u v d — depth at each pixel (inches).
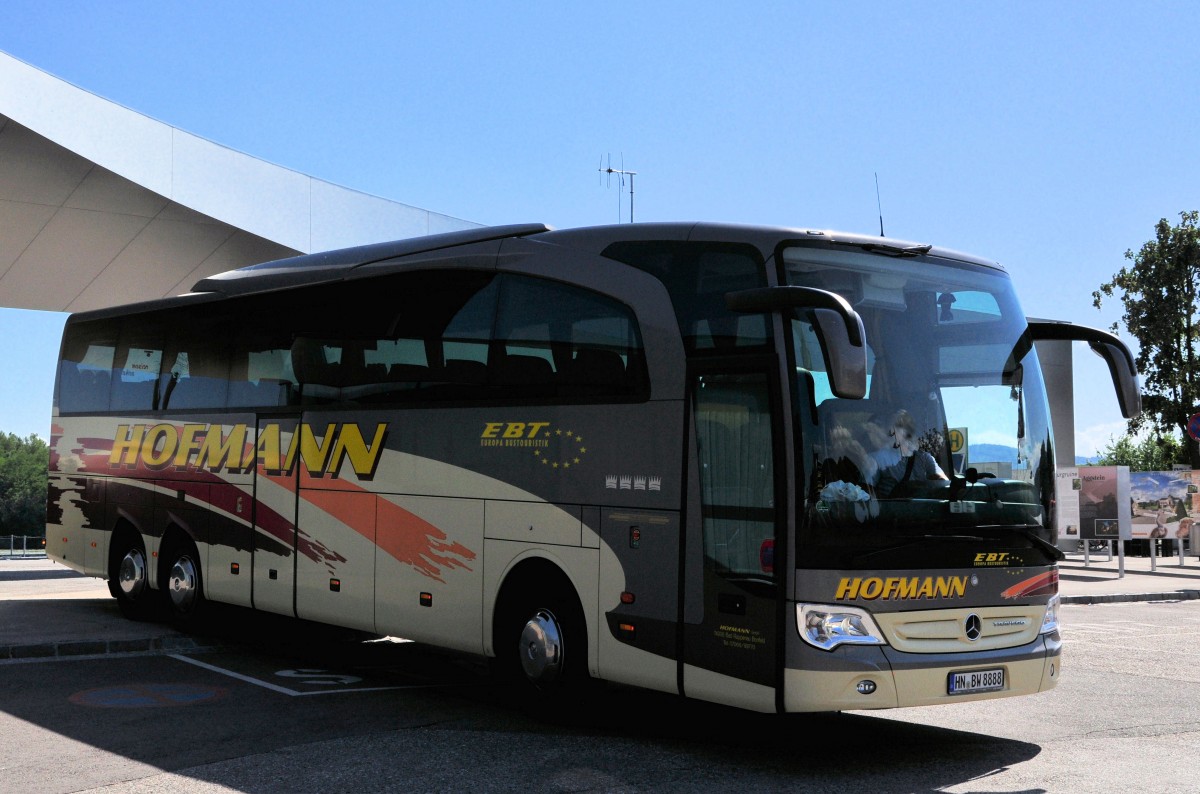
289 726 331.0
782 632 281.1
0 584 856.9
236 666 443.8
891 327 307.7
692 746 313.0
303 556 444.8
